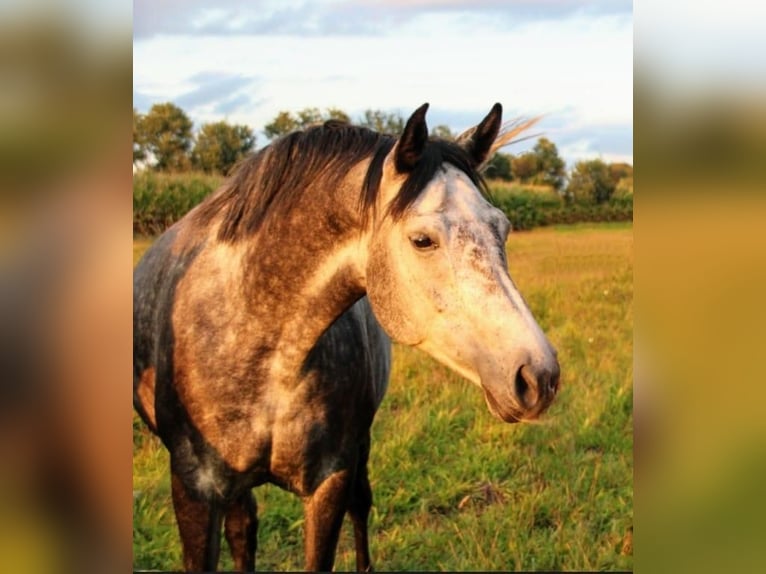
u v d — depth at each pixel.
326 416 2.43
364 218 2.12
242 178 2.41
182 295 2.40
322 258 2.21
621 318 6.63
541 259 8.49
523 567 3.49
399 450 4.32
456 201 1.99
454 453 4.43
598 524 3.88
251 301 2.29
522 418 1.90
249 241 2.30
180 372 2.38
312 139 2.27
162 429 2.46
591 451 4.56
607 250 8.79
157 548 3.55
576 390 5.21
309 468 2.44
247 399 2.33
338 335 2.48
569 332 6.20
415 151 2.03
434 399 4.93
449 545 3.61
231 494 2.45
